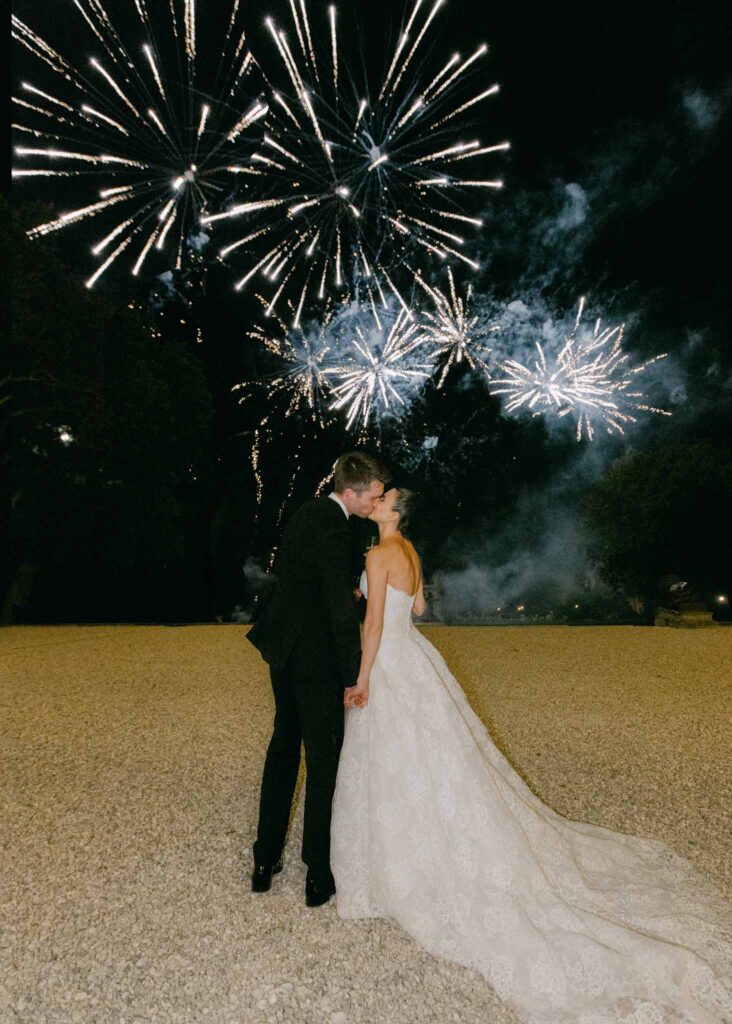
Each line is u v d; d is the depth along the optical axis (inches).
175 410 770.8
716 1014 81.7
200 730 204.8
